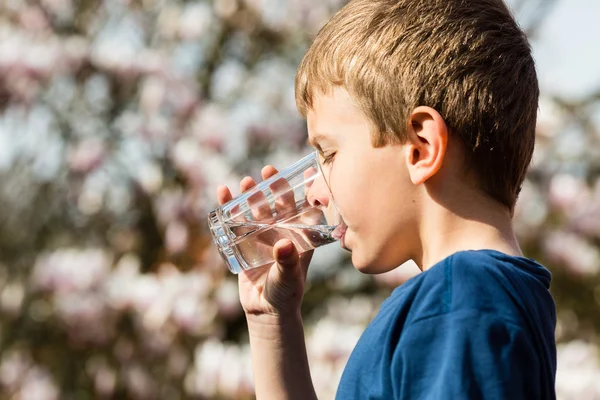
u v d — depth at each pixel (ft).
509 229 5.47
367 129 5.53
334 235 5.93
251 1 18.92
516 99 5.66
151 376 17.13
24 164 19.08
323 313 18.06
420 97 5.42
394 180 5.44
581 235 17.17
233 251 6.48
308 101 5.89
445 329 4.66
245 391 16.06
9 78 18.43
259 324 6.53
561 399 15.52
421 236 5.45
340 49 5.71
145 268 18.22
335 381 15.69
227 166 18.10
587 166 17.81
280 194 6.28
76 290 16.96
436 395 4.50
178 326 16.60
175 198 17.58
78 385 17.31
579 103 18.06
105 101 18.99
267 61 19.56
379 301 17.88
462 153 5.43
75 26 19.65
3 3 19.44
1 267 18.17
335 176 5.67
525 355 4.59
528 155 5.82
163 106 18.31
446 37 5.62
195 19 18.83
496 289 4.74
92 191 18.83
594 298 17.04
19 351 17.42
